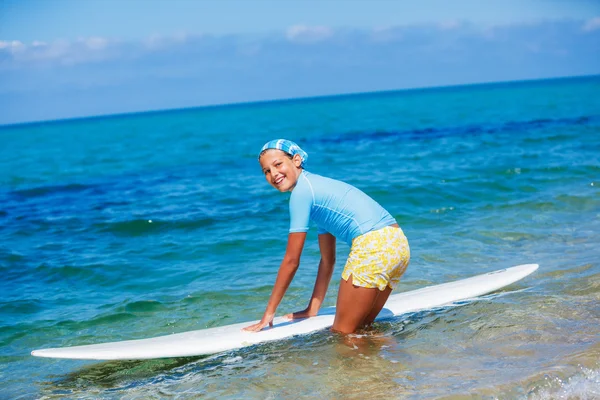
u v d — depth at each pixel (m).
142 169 19.72
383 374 3.60
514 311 4.58
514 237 7.31
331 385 3.52
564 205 8.84
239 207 10.66
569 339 3.91
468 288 5.16
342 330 4.26
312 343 4.16
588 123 23.95
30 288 6.46
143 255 7.62
